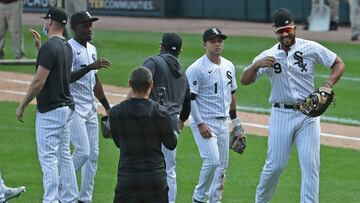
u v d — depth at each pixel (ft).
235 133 96.12
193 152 119.75
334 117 141.79
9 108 145.18
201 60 93.45
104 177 107.34
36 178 106.63
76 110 93.45
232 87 94.99
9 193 92.53
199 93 93.25
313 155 87.15
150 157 72.13
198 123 92.38
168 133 72.49
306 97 87.51
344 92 160.35
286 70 87.25
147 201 72.02
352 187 104.22
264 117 142.72
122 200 72.33
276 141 88.43
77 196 91.15
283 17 86.99
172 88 88.33
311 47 87.40
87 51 96.22
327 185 104.99
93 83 95.30
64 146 90.12
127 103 72.13
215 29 93.30
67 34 156.56
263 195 90.74
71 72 91.09
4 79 171.73
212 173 92.94
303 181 87.51
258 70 88.69
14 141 124.06
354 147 123.44
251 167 112.88
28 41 223.10
